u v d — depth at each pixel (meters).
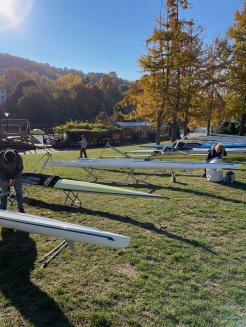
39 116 64.44
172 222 6.34
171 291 3.94
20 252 5.00
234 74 21.30
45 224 4.42
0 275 4.34
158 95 20.53
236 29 20.95
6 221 4.62
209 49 21.25
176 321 3.41
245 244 5.32
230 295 3.87
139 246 5.19
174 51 19.77
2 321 3.42
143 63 20.19
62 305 3.67
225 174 10.05
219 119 25.34
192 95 21.59
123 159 11.55
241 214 6.84
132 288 4.00
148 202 7.74
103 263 4.63
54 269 4.47
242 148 16.00
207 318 3.45
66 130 30.39
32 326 3.34
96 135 31.55
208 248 5.14
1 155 6.16
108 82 91.12
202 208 7.25
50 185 7.66
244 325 3.34
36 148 28.64
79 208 7.26
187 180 10.51
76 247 5.13
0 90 88.62
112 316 3.48
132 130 37.81
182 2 19.45
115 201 7.83
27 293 3.91
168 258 4.80
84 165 10.95
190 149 15.37
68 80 90.31
